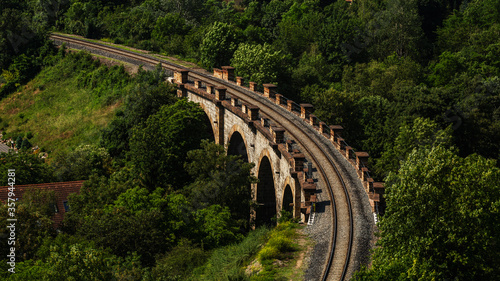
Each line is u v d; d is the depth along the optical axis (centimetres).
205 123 12125
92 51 17262
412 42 19025
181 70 12875
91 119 14488
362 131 12212
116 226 7369
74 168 11481
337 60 17550
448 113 11694
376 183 7075
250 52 14562
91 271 5691
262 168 9538
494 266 4847
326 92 12344
